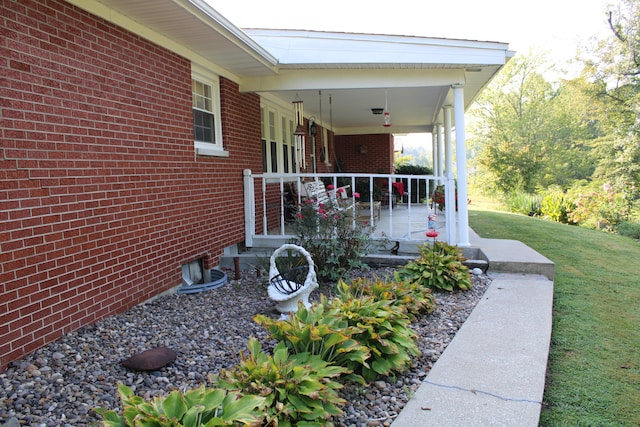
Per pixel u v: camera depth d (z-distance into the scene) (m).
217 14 4.38
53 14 3.39
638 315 4.63
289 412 2.15
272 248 6.69
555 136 27.59
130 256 4.24
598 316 4.58
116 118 4.06
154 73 4.62
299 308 3.12
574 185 23.80
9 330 2.99
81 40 3.67
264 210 6.70
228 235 6.25
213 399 1.97
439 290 5.05
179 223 5.06
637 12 19.80
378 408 2.66
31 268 3.17
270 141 8.56
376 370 2.91
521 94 29.00
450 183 6.36
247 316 4.20
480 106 30.44
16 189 3.06
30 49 3.20
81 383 2.80
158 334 3.68
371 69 6.44
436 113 11.28
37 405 2.54
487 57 5.98
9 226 3.01
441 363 3.18
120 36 4.13
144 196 4.45
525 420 2.44
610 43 20.81
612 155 20.12
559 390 3.02
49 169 3.34
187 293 4.97
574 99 24.91
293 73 6.52
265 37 6.23
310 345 2.81
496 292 4.95
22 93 3.13
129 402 1.92
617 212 14.78
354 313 3.11
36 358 3.09
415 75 6.40
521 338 3.63
